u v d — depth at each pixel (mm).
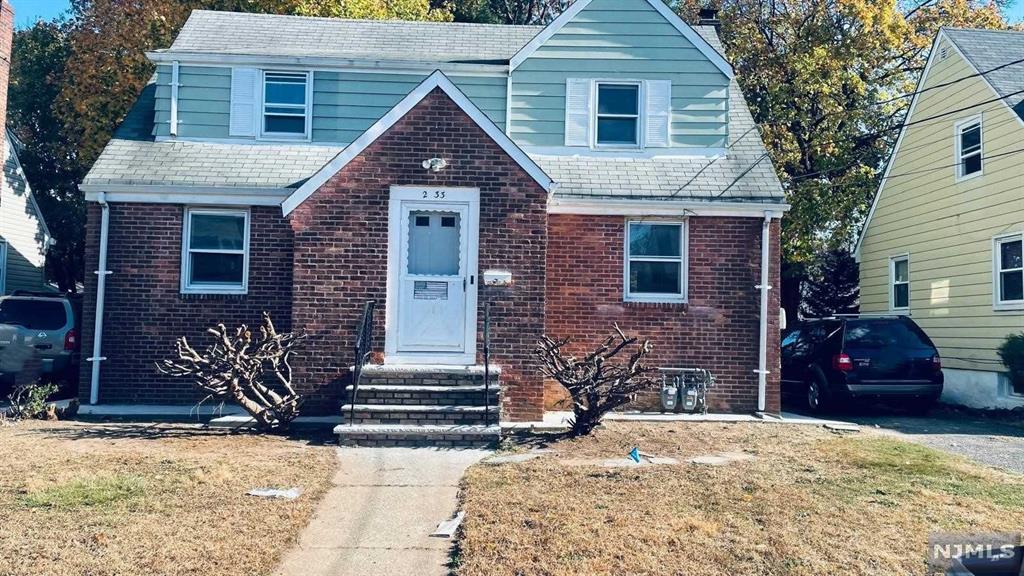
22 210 21781
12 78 32062
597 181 13430
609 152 14273
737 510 6984
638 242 13383
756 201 13102
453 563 5883
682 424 11945
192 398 12656
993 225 15703
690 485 7848
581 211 13141
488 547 6020
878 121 24156
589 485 7836
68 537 6090
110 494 7250
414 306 11430
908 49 24484
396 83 14461
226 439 10164
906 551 5930
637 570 5586
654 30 14461
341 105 14352
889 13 22938
